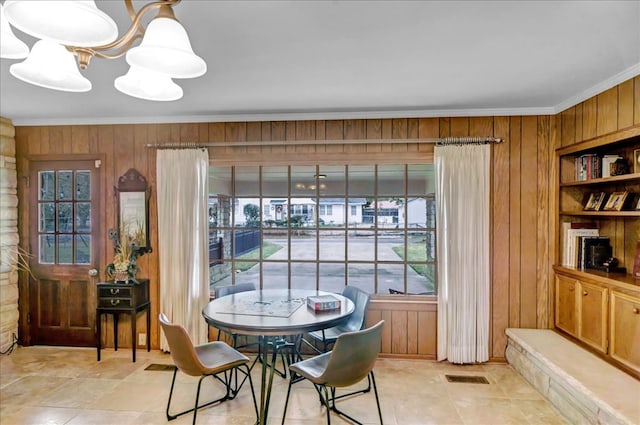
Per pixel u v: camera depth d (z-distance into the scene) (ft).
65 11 3.70
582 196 10.58
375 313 11.34
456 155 10.79
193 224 11.46
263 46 6.81
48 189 12.31
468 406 8.61
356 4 5.41
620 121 8.13
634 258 8.79
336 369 6.78
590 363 8.35
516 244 10.89
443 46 6.84
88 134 12.09
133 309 11.13
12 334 12.01
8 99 9.95
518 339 10.05
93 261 12.12
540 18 5.82
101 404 8.71
